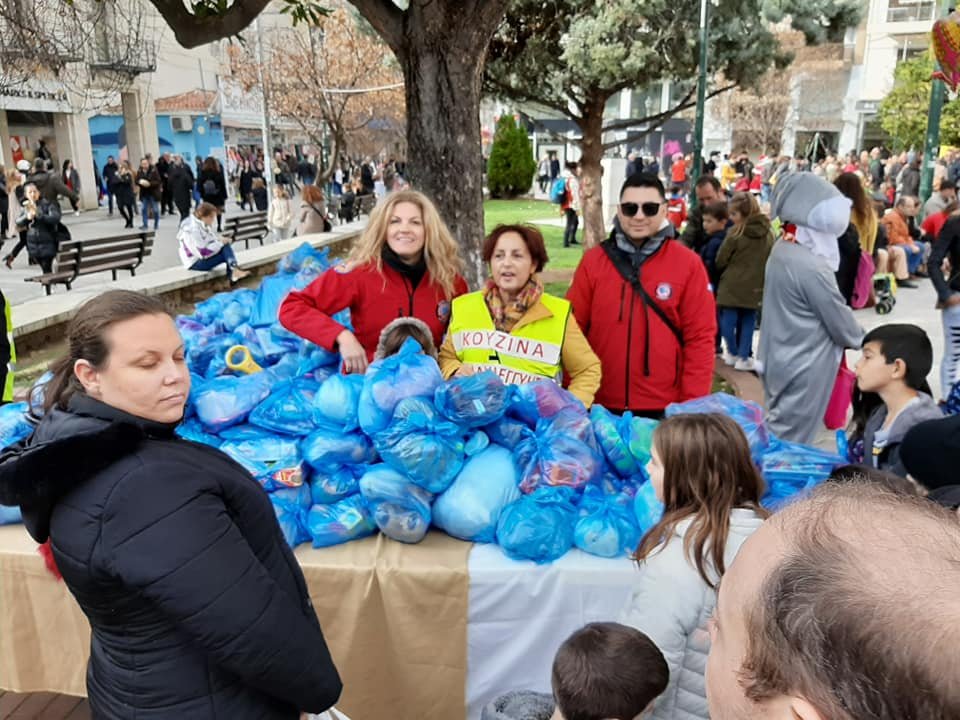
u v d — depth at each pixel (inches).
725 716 26.5
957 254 191.5
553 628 86.9
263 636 48.7
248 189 977.5
